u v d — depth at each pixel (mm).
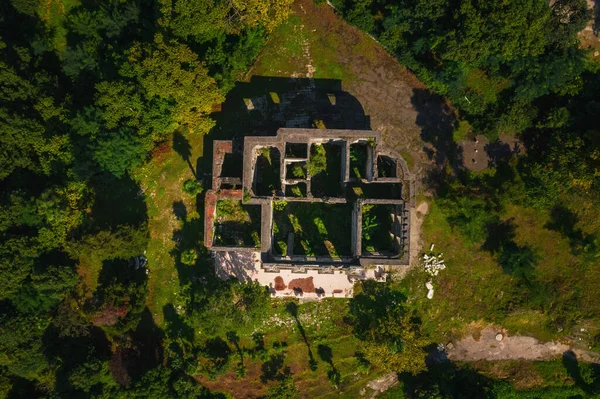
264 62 44844
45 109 39938
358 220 40812
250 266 44031
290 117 44906
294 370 44938
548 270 44375
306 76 44875
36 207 39375
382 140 44812
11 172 40469
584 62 39438
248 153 40406
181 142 44938
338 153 44062
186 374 44375
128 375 42188
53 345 43188
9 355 39500
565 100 41656
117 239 41094
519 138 44219
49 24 45406
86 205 43969
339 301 44656
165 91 38344
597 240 43781
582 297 44188
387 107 44812
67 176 41812
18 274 38906
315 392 45000
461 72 40125
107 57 41000
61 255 43875
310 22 44750
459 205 42625
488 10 35812
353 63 44781
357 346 44531
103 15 41219
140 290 42594
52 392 41344
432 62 43219
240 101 44875
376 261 40875
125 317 42219
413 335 40406
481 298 44531
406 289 44469
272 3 39906
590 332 44344
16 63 40250
